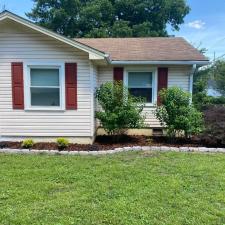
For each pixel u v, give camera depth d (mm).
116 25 25688
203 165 6539
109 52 11023
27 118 8961
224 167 6387
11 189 5023
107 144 8992
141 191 4930
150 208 4281
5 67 8766
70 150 8141
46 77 8875
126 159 7148
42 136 9016
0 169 6234
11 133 9000
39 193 4859
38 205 4383
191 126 8820
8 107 8914
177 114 8883
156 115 9438
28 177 5680
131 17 28312
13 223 3834
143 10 27750
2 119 8953
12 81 8812
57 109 8914
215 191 4965
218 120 8789
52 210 4211
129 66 10516
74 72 8781
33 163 6730
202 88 22891
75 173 5961
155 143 9078
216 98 22000
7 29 8617
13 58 8734
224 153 7863
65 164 6668
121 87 9047
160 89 10523
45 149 8234
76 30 27438
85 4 28688
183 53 10688
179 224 3828
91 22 27047
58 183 5363
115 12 27875
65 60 8750
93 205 4383
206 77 28516
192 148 8156
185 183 5352
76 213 4121
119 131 9289
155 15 28312
